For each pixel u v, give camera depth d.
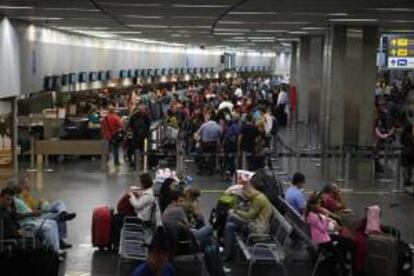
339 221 12.62
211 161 21.58
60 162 23.78
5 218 11.26
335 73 23.42
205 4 14.88
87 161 24.23
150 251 6.91
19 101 25.02
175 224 11.25
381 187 19.94
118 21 21.72
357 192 19.12
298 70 34.97
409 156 19.53
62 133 24.44
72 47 29.33
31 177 20.59
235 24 22.70
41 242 11.05
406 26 23.73
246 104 29.53
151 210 12.61
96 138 24.64
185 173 21.47
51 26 24.80
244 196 12.77
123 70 39.50
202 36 33.28
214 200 17.36
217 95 41.97
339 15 18.14
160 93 39.47
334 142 23.52
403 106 37.78
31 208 13.21
